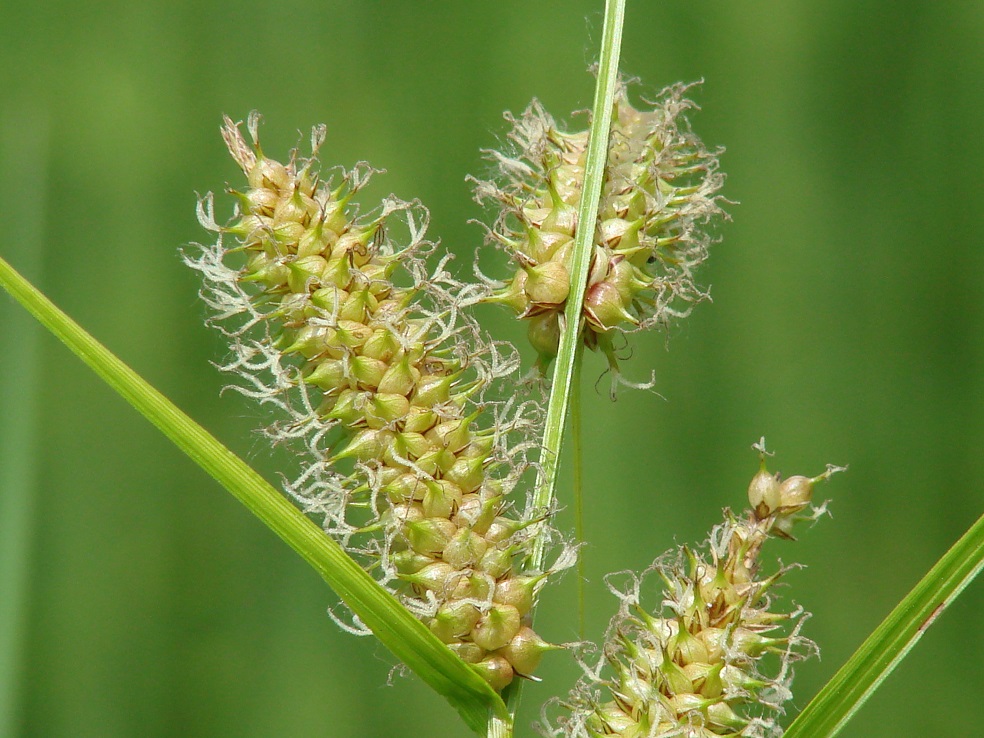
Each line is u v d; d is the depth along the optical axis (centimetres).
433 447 18
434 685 18
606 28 18
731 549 18
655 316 18
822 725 18
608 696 18
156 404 18
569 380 18
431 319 18
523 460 18
